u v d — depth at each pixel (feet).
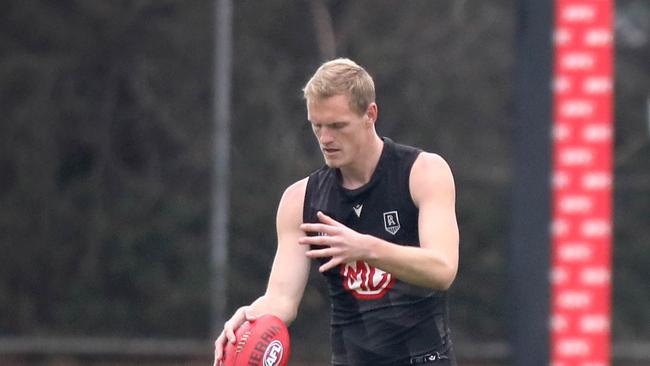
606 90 115.65
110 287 176.24
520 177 113.60
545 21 113.09
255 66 179.11
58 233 179.32
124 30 184.96
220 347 56.80
